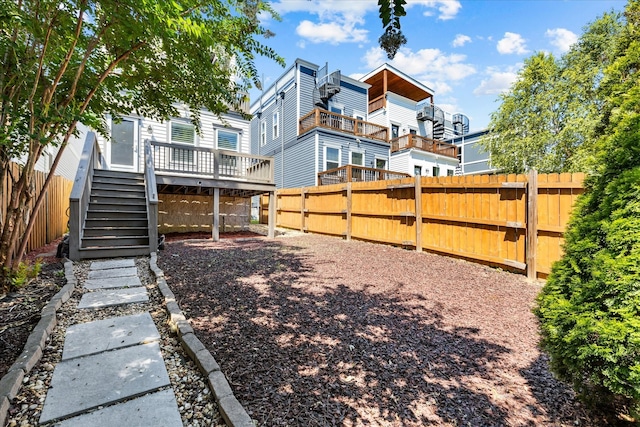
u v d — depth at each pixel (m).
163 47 3.27
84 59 3.07
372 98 18.83
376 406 1.72
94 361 2.05
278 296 3.48
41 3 2.48
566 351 1.57
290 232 10.30
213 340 2.38
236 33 3.51
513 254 4.74
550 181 4.26
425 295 3.71
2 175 3.18
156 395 1.73
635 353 1.33
